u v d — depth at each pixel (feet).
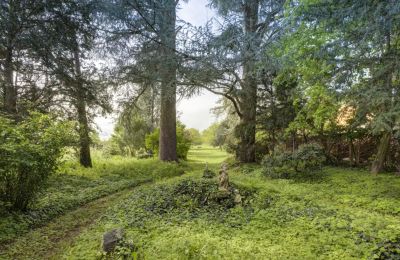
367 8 14.93
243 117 41.91
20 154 16.56
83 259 12.01
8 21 24.95
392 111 17.51
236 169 39.91
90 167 42.34
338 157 38.45
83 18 31.86
